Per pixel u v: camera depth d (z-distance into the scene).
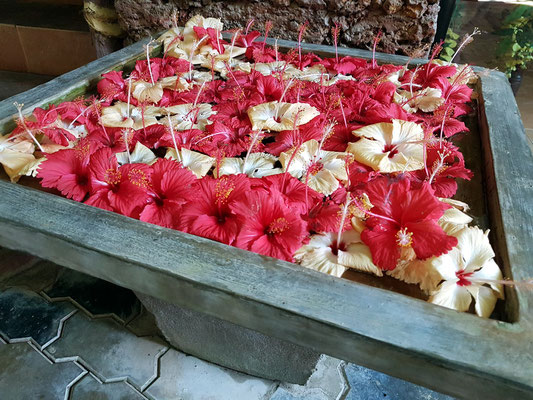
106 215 0.75
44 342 1.16
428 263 0.69
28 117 1.10
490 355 0.53
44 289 1.29
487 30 2.33
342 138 1.06
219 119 1.15
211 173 0.96
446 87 1.30
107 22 1.97
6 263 1.36
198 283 0.64
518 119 1.09
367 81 1.39
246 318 0.66
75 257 0.74
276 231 0.74
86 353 1.14
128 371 1.11
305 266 0.71
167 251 0.68
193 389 1.09
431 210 0.74
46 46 2.62
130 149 1.01
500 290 0.66
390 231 0.75
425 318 0.58
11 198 0.79
